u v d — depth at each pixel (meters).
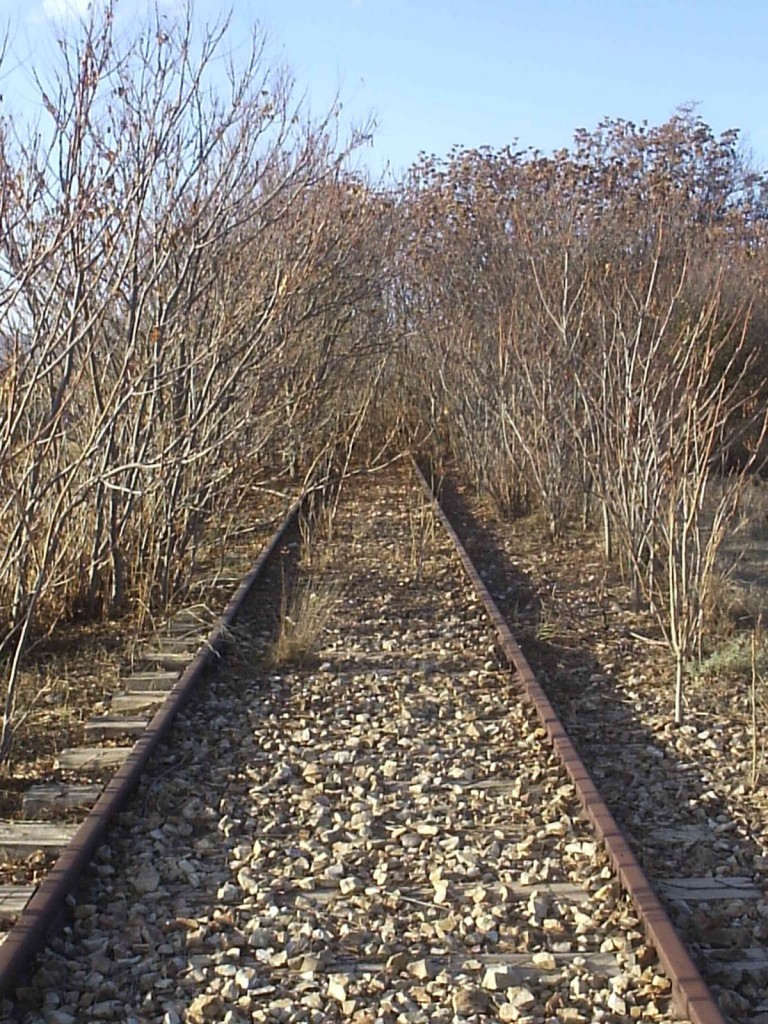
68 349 6.53
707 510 13.97
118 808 5.46
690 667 8.19
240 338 10.96
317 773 6.18
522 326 15.30
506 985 4.04
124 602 9.91
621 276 13.18
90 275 7.62
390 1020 3.85
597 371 12.12
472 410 17.95
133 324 8.48
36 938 4.19
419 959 4.23
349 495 17.98
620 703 7.57
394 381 23.20
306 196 13.60
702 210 20.30
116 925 4.49
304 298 14.15
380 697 7.59
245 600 10.25
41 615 8.92
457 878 4.90
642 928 4.34
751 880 4.96
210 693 7.60
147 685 7.74
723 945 4.42
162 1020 3.87
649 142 21.14
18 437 7.35
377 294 19.22
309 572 11.73
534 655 8.74
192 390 10.02
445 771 6.21
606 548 12.27
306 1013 3.90
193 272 9.79
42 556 8.06
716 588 9.55
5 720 6.04
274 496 16.91
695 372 10.00
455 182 20.58
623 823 5.59
